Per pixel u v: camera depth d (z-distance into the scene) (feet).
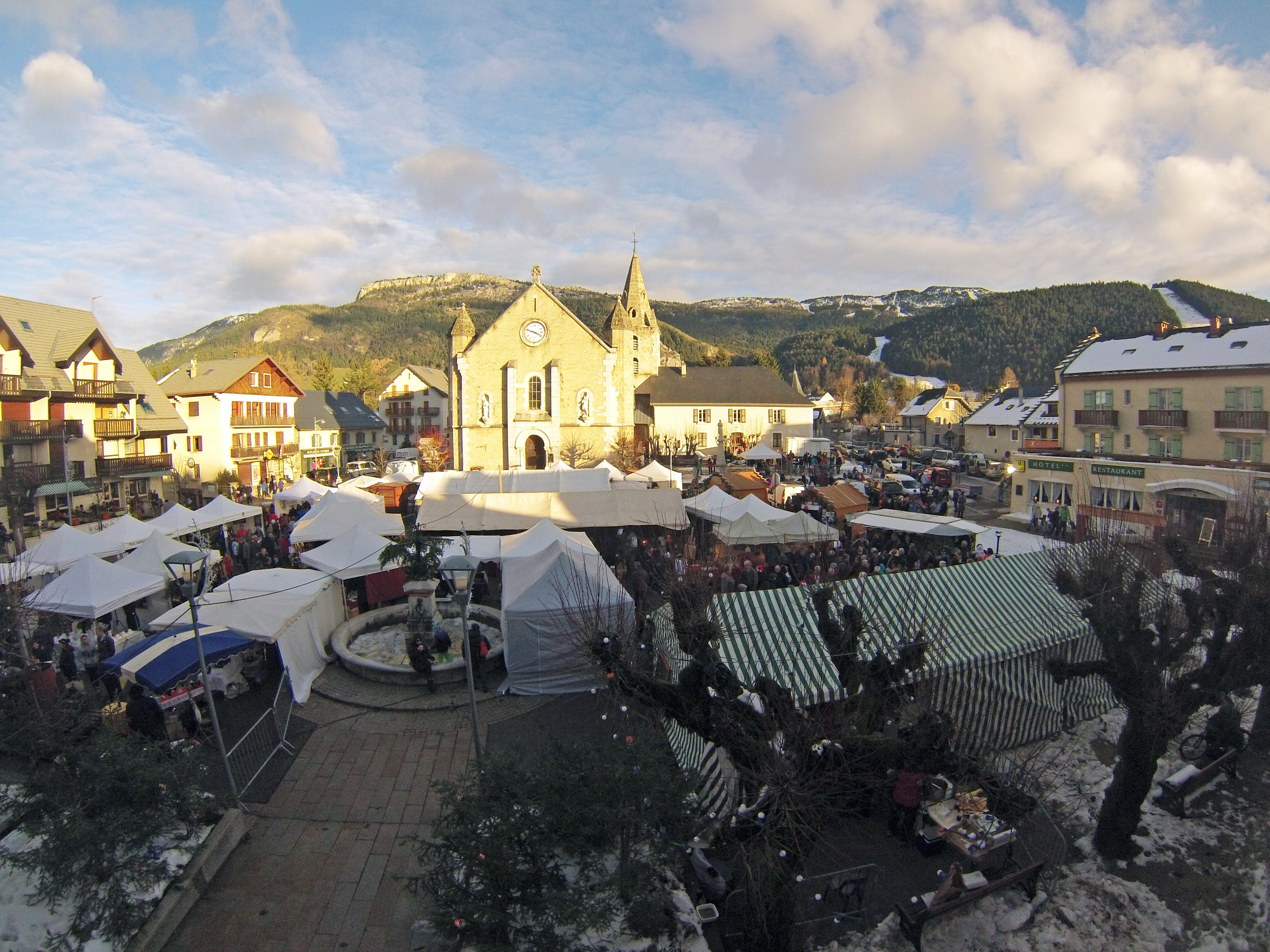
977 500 151.53
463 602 35.78
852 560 74.43
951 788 35.86
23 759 32.60
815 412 339.57
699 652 33.06
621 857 26.53
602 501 93.50
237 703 50.62
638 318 252.83
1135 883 34.22
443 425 329.52
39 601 53.16
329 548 64.85
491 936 25.04
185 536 89.56
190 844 32.12
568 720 47.78
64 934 26.73
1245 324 110.93
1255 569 40.60
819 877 30.25
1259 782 42.78
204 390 169.99
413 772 41.93
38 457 110.42
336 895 31.40
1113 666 35.60
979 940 30.40
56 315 121.80
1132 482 104.73
